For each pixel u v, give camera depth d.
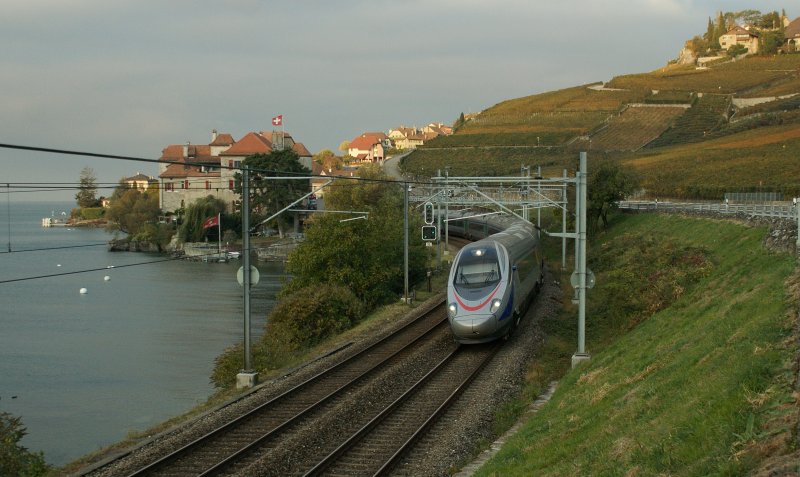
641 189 92.25
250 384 24.39
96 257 107.00
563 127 155.50
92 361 41.97
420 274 55.91
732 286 22.38
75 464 17.06
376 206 65.25
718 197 78.00
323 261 46.53
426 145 158.62
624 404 14.26
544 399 20.72
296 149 139.38
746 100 157.75
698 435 9.95
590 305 35.25
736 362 12.39
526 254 35.75
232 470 15.59
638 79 189.62
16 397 34.41
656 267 30.55
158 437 18.42
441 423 18.91
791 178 84.12
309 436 17.53
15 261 104.19
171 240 114.75
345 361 26.31
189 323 53.59
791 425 8.74
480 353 27.61
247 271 25.09
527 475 12.41
